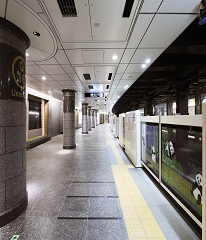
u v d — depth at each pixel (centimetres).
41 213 272
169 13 253
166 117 300
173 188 278
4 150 246
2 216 239
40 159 641
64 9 237
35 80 683
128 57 425
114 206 293
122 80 689
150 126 407
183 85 638
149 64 479
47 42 333
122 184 389
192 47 363
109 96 1209
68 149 862
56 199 319
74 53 394
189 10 248
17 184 265
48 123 1248
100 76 619
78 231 229
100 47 363
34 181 411
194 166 216
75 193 344
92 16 254
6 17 243
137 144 521
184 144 242
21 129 277
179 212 274
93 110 2892
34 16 246
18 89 269
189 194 228
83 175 454
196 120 208
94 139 1291
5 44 247
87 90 932
